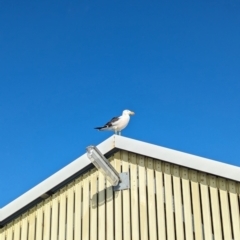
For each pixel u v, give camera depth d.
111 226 10.24
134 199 10.25
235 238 9.21
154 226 9.87
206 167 9.77
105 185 10.66
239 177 9.48
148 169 10.37
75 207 10.82
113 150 10.79
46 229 10.98
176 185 9.98
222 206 9.52
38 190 11.19
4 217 11.50
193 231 9.53
